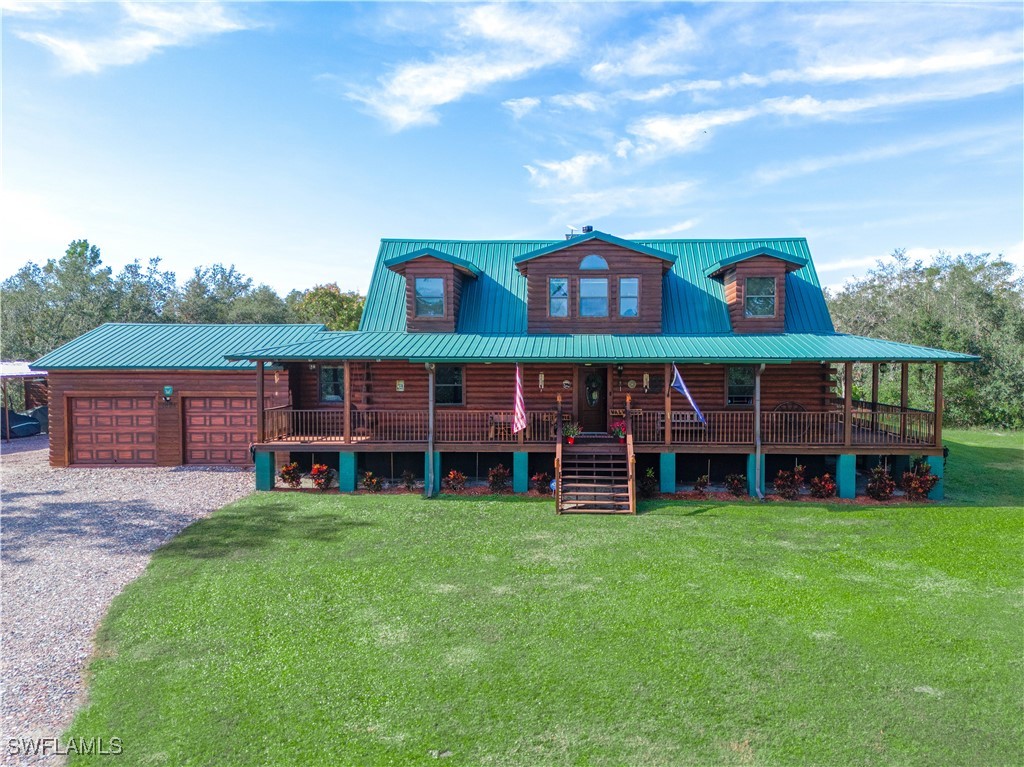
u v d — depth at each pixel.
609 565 11.55
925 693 7.32
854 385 39.50
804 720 6.84
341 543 12.91
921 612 9.44
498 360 16.72
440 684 7.60
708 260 22.00
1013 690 7.38
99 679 7.78
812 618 9.25
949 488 17.95
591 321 19.52
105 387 21.83
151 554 12.26
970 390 33.47
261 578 10.99
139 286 48.97
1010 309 36.50
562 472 16.98
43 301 46.31
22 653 8.39
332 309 48.38
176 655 8.35
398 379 20.14
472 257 22.84
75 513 15.29
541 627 9.05
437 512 15.35
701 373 19.36
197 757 6.36
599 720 6.89
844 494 16.69
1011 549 12.41
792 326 19.64
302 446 17.73
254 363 21.56
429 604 9.88
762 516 14.92
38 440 29.73
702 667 7.91
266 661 8.18
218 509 15.63
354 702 7.27
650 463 18.64
